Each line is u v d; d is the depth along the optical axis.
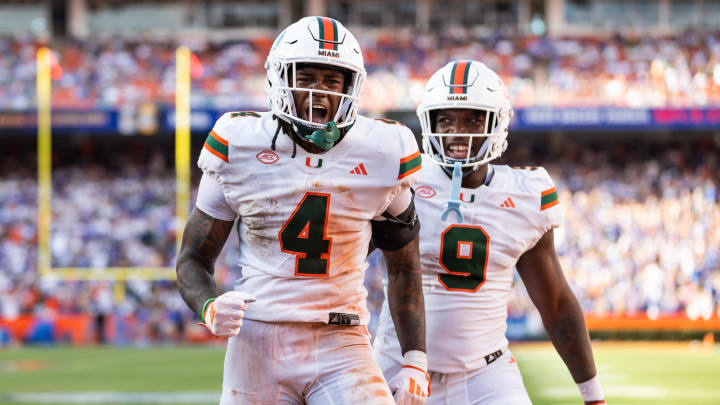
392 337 11.99
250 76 79.94
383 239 10.16
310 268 9.45
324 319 9.47
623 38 81.44
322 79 9.40
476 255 12.03
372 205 9.62
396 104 73.75
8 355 49.47
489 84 11.98
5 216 71.88
